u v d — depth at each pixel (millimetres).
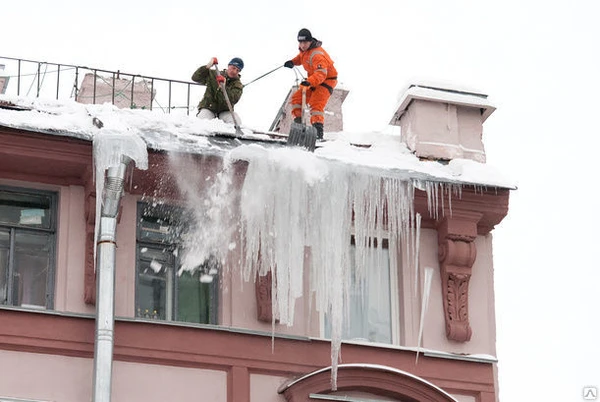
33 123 31328
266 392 31547
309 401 31453
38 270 31688
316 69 34250
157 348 31109
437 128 34719
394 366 32375
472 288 33625
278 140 33344
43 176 32031
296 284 31797
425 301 33156
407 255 33438
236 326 32031
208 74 35562
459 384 32625
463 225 33500
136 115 32562
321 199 32219
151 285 32094
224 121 35344
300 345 31953
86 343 30719
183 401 31062
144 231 32312
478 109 35156
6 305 30688
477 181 33406
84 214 31891
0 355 30328
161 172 31859
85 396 30531
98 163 30859
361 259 32688
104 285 30406
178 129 32594
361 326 33062
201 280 32375
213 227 32406
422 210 33438
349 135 34938
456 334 33000
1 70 34562
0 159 31516
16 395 30188
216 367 31406
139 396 30844
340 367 31547
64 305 31328
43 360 30531
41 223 31938
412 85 34875
